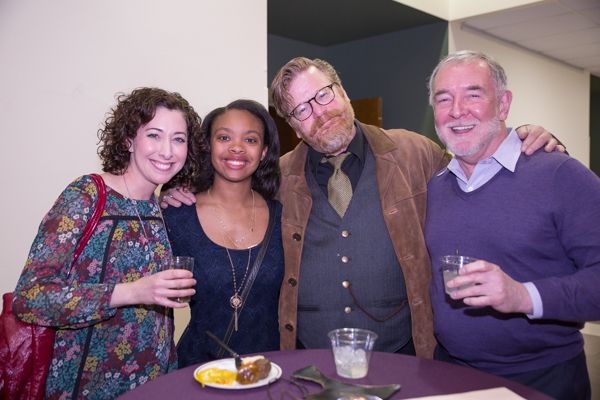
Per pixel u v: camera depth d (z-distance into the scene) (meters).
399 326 1.98
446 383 1.22
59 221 1.43
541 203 1.57
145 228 1.63
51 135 2.76
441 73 1.75
